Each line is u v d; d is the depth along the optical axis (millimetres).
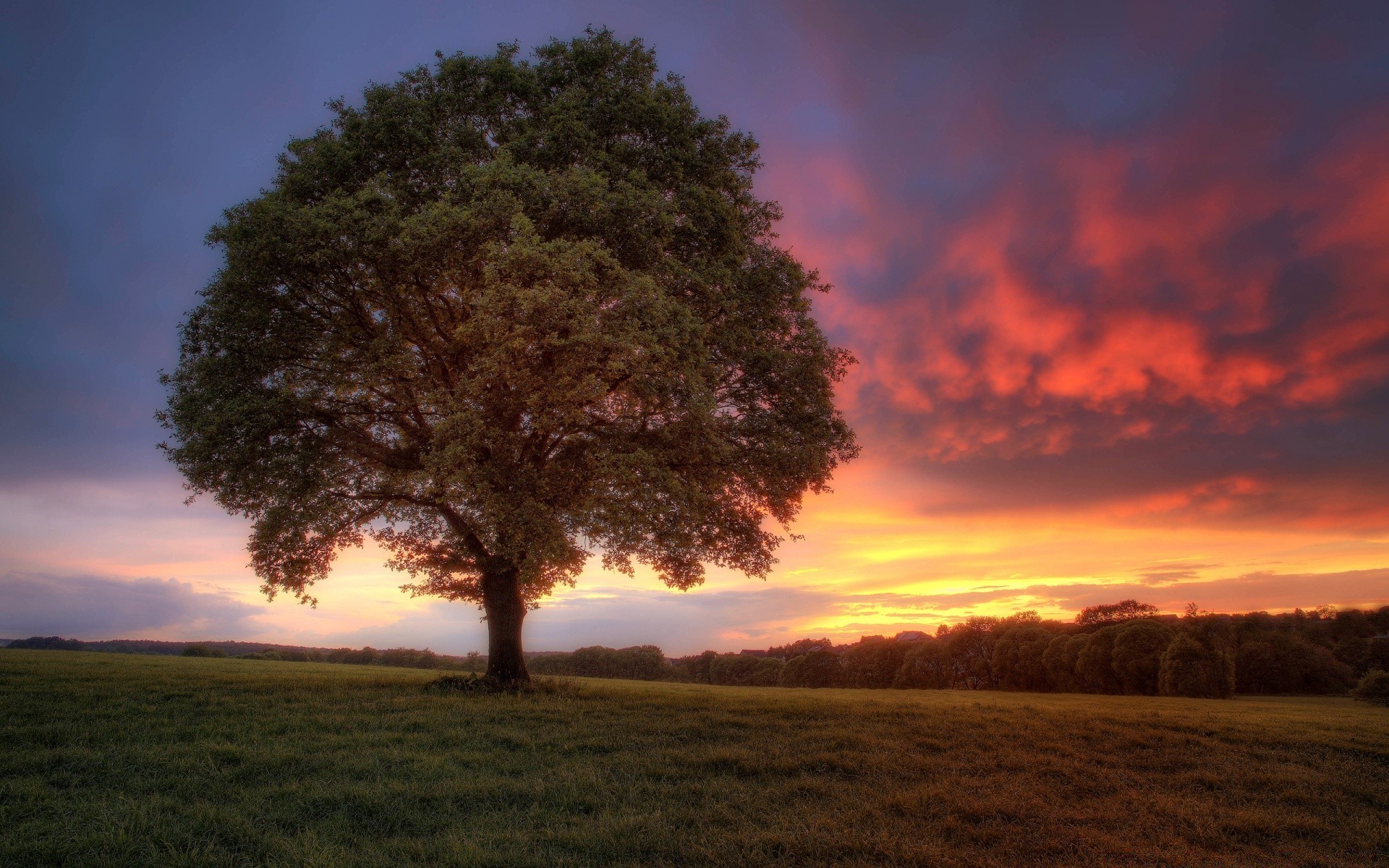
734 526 18578
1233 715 17375
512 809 7957
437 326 16812
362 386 16812
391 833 7238
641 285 13406
